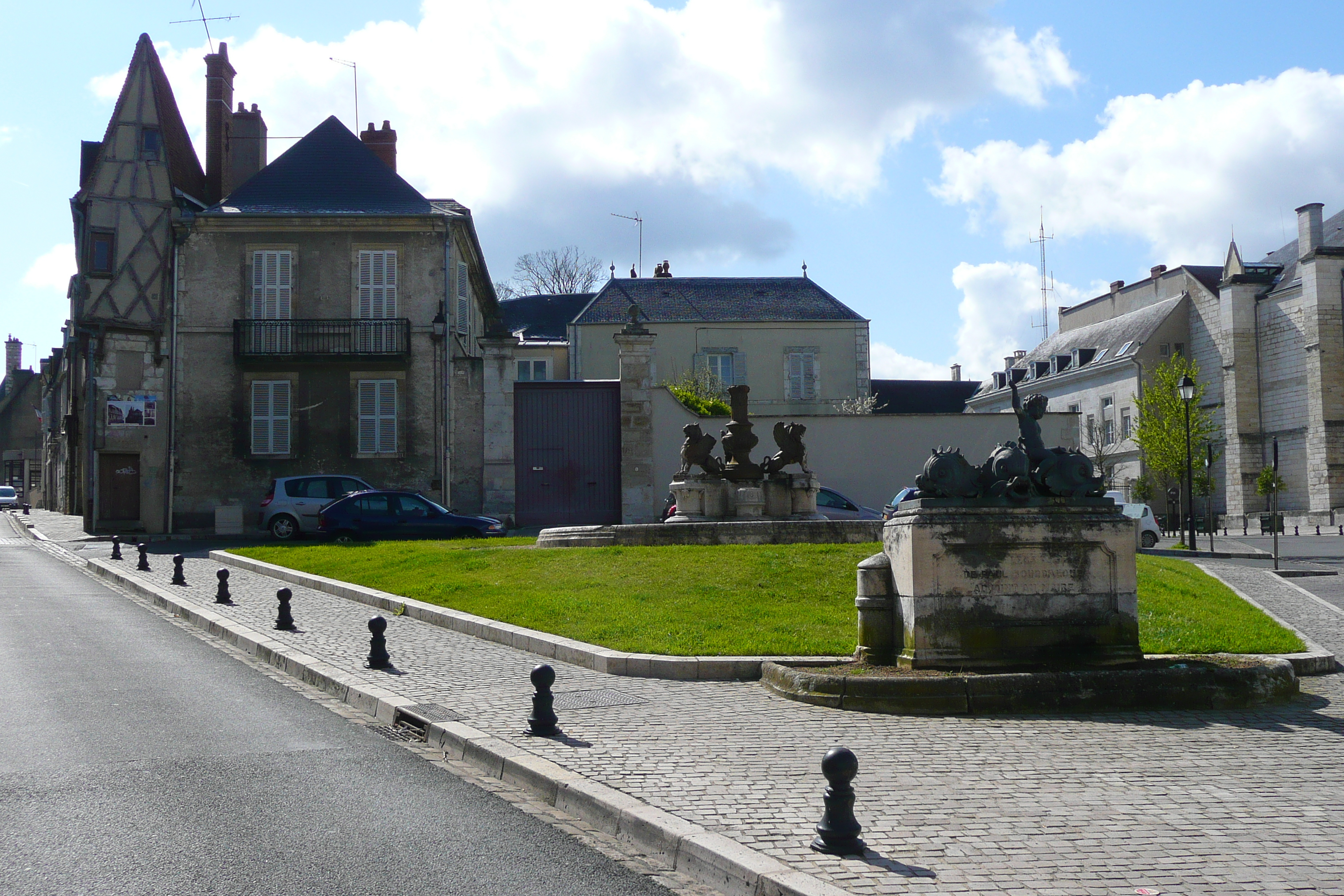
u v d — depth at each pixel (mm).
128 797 6031
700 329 49469
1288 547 30781
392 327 30516
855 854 4840
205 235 30688
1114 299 64188
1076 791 5930
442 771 6758
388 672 9625
